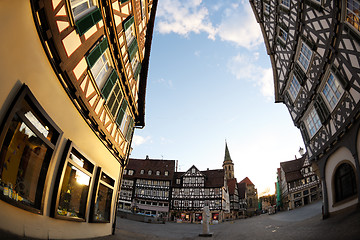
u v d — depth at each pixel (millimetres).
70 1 4312
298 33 10742
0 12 2814
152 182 40594
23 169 3709
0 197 2982
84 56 5102
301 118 12352
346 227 6105
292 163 44375
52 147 4375
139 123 11953
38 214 3969
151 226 17688
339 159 8938
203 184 41281
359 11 6656
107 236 7738
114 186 8938
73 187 5512
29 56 3475
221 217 38594
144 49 11789
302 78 11312
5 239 3043
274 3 13078
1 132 2949
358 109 7246
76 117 5309
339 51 7945
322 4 8469
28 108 3656
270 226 12914
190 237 10867
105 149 7617
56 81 4312
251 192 66750
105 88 6477
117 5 6820
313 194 36500
